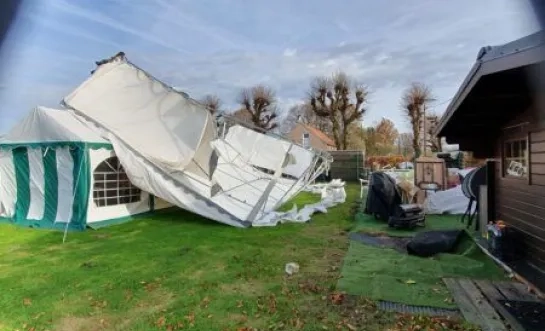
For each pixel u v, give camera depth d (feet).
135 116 34.55
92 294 15.89
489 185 24.13
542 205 17.04
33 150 30.96
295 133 122.62
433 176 44.32
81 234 27.76
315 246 23.77
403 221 28.76
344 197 45.39
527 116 18.43
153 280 17.53
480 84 15.51
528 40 10.93
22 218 31.86
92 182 30.25
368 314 13.55
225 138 41.04
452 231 23.08
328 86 100.12
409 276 17.65
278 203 37.27
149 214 36.01
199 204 31.19
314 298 15.12
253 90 106.01
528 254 18.54
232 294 15.69
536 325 12.13
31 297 15.60
